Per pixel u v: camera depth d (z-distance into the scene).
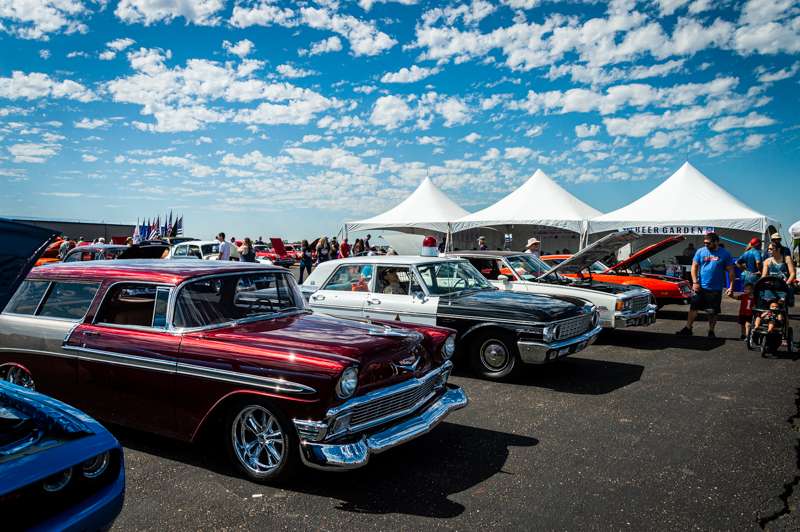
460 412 5.09
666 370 6.71
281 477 3.43
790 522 3.03
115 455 2.47
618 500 3.31
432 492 3.45
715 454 4.02
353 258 7.29
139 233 25.17
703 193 16.83
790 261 7.85
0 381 2.90
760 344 7.83
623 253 18.28
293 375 3.30
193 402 3.63
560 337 6.08
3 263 2.23
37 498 2.15
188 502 3.30
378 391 3.52
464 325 6.32
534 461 3.94
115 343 3.92
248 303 4.32
